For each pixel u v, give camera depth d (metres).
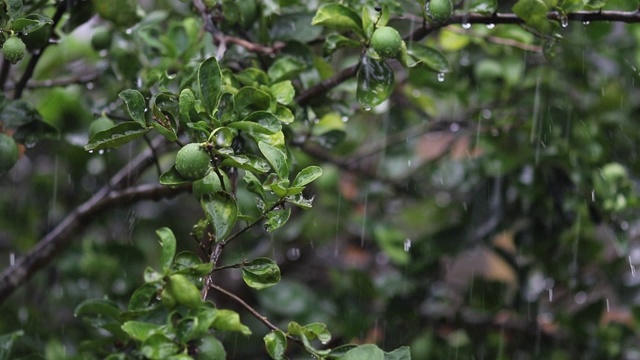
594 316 2.87
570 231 2.83
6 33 2.24
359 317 2.90
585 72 2.89
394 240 2.97
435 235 2.88
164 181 2.15
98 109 2.57
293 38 2.48
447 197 3.00
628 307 2.92
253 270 2.15
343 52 3.00
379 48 2.28
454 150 3.10
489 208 2.85
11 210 3.02
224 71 2.34
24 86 2.48
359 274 2.93
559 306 2.97
